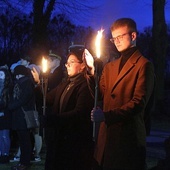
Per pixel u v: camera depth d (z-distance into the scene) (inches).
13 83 285.3
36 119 275.6
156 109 722.8
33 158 305.1
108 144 138.9
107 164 138.5
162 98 736.3
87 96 163.9
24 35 1050.7
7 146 302.7
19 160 298.0
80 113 161.9
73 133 164.2
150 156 345.7
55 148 165.2
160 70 741.9
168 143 154.6
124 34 139.9
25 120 273.4
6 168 286.4
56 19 1019.9
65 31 1028.5
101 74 150.5
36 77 178.7
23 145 276.5
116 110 132.5
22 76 277.9
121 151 136.6
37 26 747.4
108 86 143.8
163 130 559.2
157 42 740.7
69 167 163.9
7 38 1093.8
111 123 132.7
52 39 1025.5
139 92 133.8
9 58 1095.6
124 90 138.6
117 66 142.9
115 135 137.7
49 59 258.5
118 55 203.2
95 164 147.6
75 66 168.9
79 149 163.9
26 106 275.0
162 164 155.1
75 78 169.3
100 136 144.1
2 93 295.4
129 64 139.3
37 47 740.0
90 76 149.7
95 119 133.2
